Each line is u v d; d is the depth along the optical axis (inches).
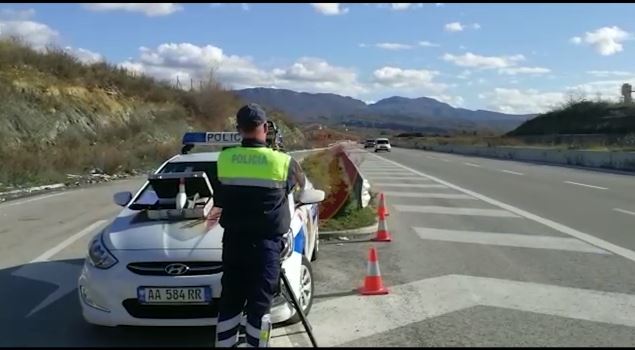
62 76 1478.8
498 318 229.9
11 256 354.6
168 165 290.4
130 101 1664.6
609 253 345.7
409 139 4384.8
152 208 252.1
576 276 292.8
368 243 386.0
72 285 285.1
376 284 266.2
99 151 1117.7
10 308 248.1
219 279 199.3
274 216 178.9
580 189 712.4
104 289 202.4
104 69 1704.0
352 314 237.0
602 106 2613.2
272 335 212.8
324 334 214.4
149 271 202.4
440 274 300.2
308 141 2662.4
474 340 206.2
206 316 200.8
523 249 359.3
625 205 559.8
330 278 295.6
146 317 201.5
